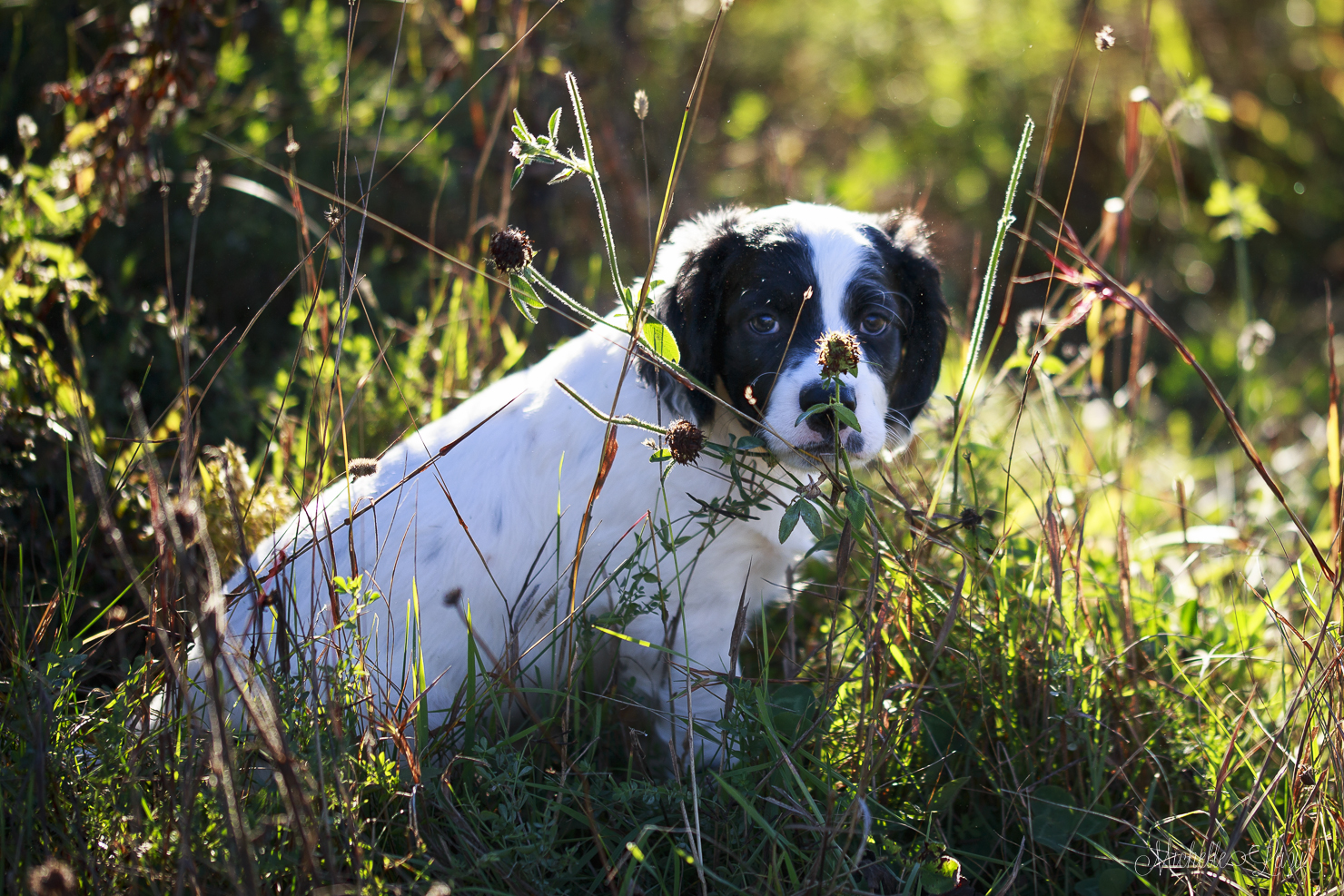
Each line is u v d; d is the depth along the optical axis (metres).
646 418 2.71
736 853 2.27
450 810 2.18
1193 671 3.05
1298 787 2.35
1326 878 2.32
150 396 3.91
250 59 4.88
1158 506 4.36
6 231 3.45
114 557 3.10
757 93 7.32
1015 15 8.27
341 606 2.60
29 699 2.20
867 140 7.84
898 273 2.90
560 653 2.53
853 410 2.47
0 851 1.96
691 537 2.47
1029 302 6.52
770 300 2.66
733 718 2.47
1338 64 8.99
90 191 3.80
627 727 2.66
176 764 2.07
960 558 3.03
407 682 2.64
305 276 3.67
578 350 2.86
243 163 4.47
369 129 4.67
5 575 2.79
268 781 2.10
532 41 4.73
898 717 2.54
